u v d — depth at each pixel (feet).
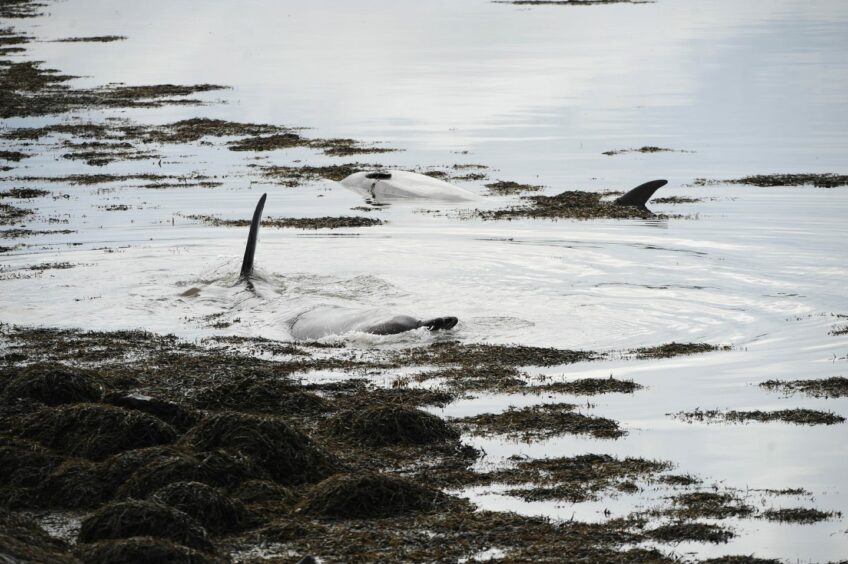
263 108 583.99
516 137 488.02
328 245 294.25
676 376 189.16
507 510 134.10
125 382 185.06
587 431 161.89
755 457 150.00
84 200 361.92
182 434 157.79
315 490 137.39
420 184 374.43
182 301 243.60
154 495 130.00
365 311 224.33
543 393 180.75
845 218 319.47
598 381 185.98
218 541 125.90
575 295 245.45
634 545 123.24
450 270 266.77
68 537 127.13
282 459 145.79
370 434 159.94
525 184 388.37
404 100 598.75
